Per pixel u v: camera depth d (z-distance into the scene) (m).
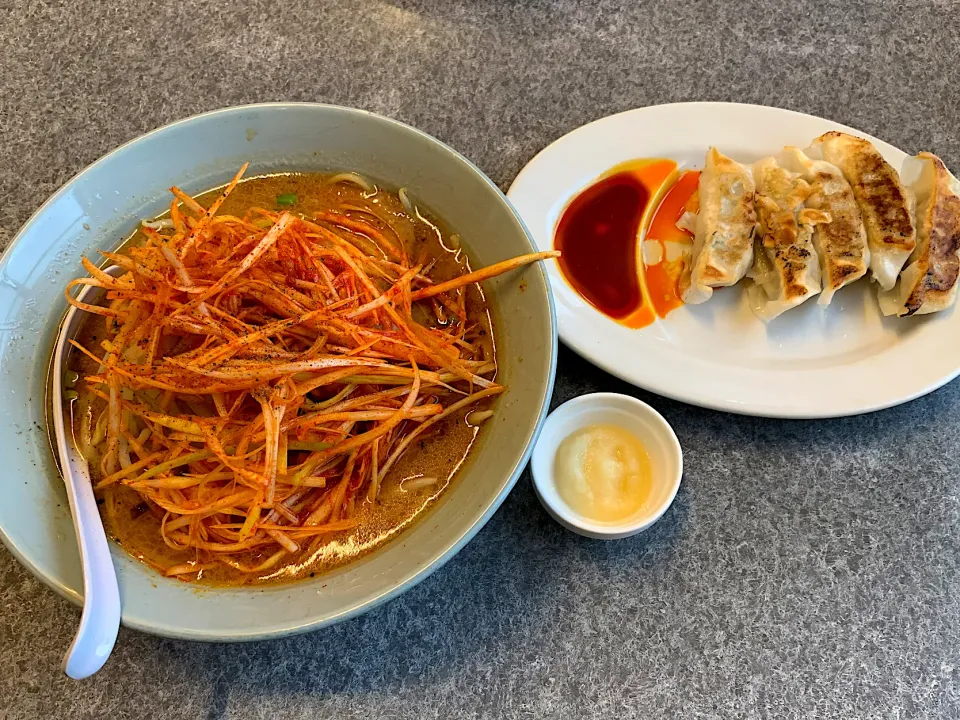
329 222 0.30
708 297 0.32
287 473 0.25
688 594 0.29
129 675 0.27
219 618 0.23
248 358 0.25
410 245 0.29
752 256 0.33
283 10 0.36
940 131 0.37
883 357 0.31
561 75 0.36
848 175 0.33
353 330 0.25
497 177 0.34
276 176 0.30
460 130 0.35
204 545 0.25
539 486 0.28
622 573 0.29
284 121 0.28
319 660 0.27
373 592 0.23
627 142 0.34
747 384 0.30
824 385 0.30
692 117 0.35
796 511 0.30
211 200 0.29
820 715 0.27
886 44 0.38
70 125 0.33
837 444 0.31
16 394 0.25
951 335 0.31
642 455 0.29
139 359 0.25
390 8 0.37
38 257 0.26
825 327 0.33
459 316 0.28
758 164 0.34
